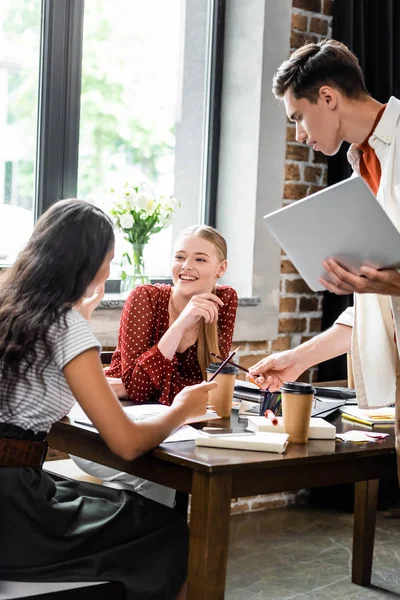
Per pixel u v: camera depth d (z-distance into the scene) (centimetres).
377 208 178
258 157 375
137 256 334
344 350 241
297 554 327
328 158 393
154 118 371
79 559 178
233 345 372
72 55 338
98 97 351
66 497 195
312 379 394
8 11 322
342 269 198
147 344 247
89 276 184
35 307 179
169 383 238
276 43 376
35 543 174
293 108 232
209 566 168
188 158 384
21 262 186
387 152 218
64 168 340
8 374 178
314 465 184
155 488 249
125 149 362
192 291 252
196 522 169
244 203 381
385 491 382
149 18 364
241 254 381
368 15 387
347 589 296
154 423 184
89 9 345
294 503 392
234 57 385
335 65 224
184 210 385
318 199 187
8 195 329
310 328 398
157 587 182
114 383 240
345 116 226
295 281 391
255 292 377
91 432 193
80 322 180
